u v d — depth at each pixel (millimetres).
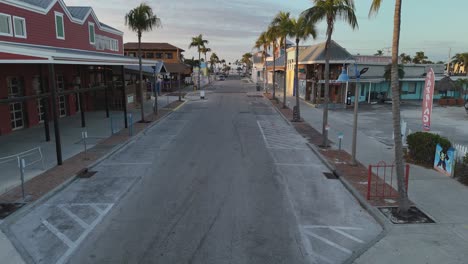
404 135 18156
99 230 8828
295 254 7766
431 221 9211
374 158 15688
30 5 21219
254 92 57000
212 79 99375
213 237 8492
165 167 14297
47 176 12711
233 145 18328
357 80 13852
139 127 23266
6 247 7965
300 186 12180
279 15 32812
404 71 42375
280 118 28672
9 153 16156
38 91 23844
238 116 29547
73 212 9898
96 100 31844
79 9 29781
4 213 9547
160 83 51656
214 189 11766
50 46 23641
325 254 7781
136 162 15039
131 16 24219
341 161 15125
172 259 7527
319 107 34844
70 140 19078
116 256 7645
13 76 21281
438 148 13625
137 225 9109
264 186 12117
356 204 10609
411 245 8047
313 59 35938
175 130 22766
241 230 8859
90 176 13148
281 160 15547
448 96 42281
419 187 11734
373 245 8070
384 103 38750
